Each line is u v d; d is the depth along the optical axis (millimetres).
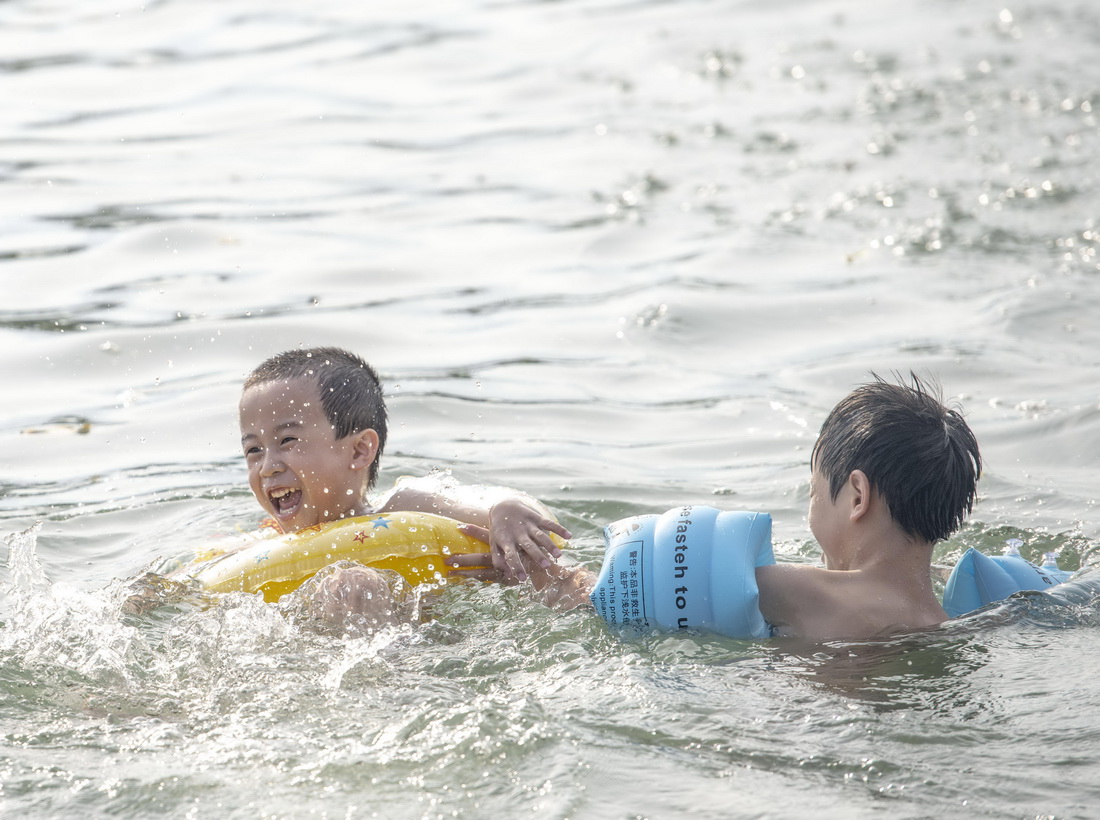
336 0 45250
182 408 17406
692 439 16547
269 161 29703
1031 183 27484
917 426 10352
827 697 8852
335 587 10641
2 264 22734
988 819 7305
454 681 9445
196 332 19844
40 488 15211
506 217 26078
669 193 27516
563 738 8289
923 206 26297
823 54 38656
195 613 10914
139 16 42875
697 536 10320
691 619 10117
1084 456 15359
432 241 24609
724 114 33344
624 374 18750
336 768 8109
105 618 10719
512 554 11391
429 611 10969
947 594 10781
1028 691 8836
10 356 18953
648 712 8656
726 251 23953
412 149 30812
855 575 10289
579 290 22125
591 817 7438
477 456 15977
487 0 45469
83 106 33750
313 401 12141
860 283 22234
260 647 10164
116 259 23141
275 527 13078
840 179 28219
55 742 8555
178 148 30500
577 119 33219
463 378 18531
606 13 43844
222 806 7719
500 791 7777
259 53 38812
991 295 21438
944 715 8516
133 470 15703
